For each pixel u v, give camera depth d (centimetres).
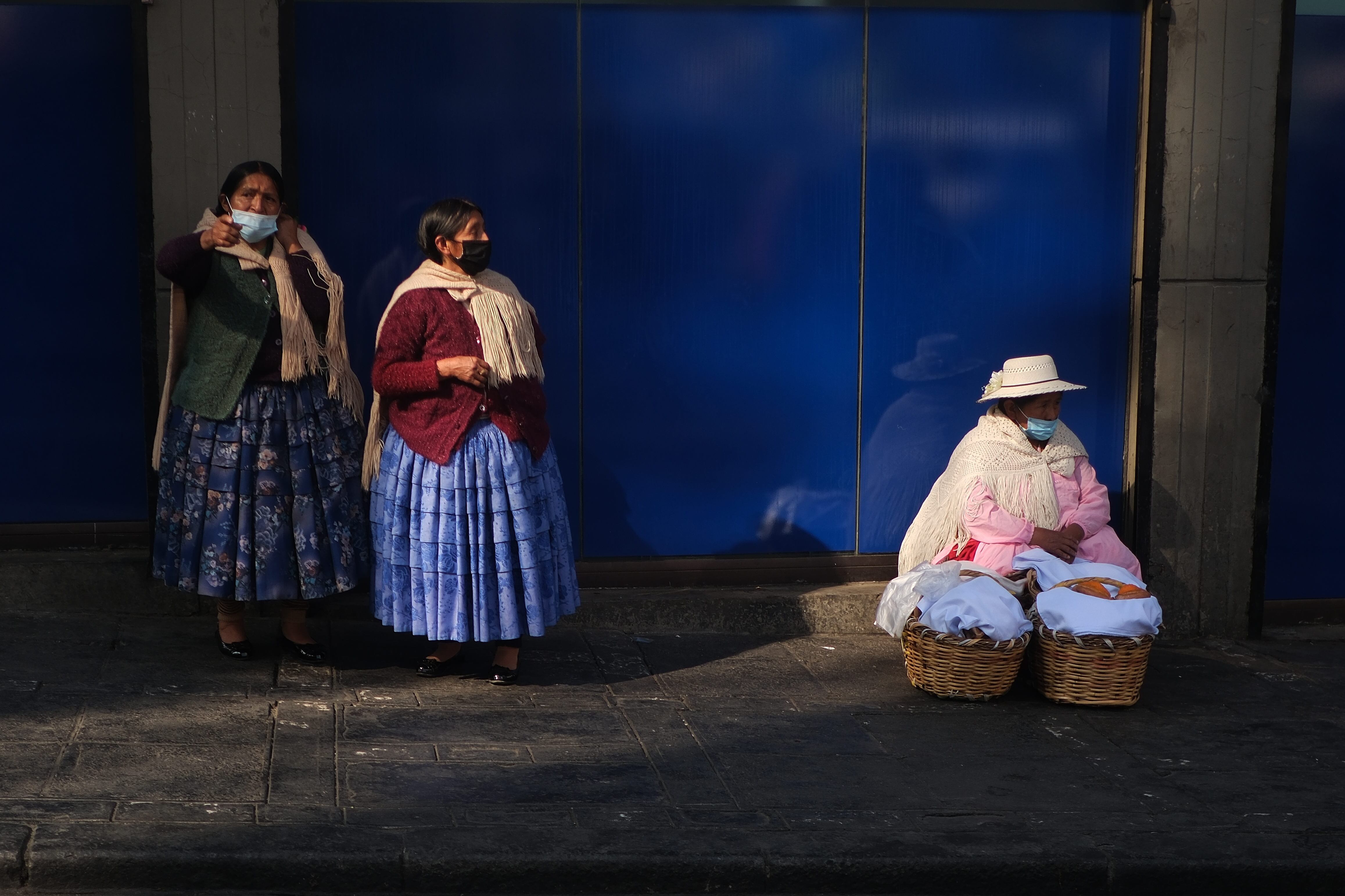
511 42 545
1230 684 542
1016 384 532
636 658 538
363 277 550
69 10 524
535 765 419
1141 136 580
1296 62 586
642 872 359
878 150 571
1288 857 378
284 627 511
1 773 387
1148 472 590
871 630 586
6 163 528
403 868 352
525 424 475
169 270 463
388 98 542
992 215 582
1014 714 494
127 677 474
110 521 553
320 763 409
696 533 584
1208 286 584
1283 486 613
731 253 569
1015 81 575
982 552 533
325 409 485
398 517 474
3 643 502
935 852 370
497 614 475
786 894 364
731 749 443
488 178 552
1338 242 600
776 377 579
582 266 561
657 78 555
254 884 348
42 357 540
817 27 561
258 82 525
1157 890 372
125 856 343
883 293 580
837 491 590
